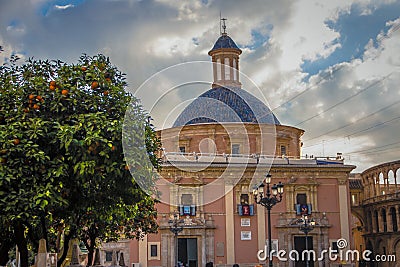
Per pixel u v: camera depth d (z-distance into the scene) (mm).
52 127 12266
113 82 14711
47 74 14539
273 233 51875
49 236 22297
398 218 64188
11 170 11547
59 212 13836
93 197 13531
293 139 56125
